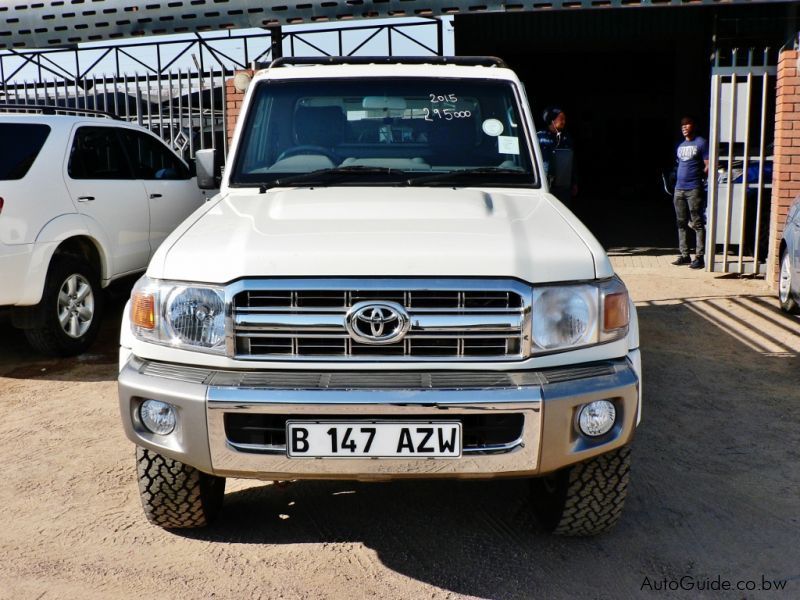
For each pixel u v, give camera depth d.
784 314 8.09
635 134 22.28
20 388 5.91
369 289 3.05
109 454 4.69
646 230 14.46
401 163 4.35
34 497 4.14
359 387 2.99
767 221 10.51
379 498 4.09
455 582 3.34
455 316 3.07
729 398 5.68
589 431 3.10
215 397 2.99
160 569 3.44
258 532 3.75
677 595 3.25
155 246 7.65
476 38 19.08
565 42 19.16
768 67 9.51
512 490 4.18
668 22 18.28
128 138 7.52
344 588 3.29
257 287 3.06
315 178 4.23
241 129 4.47
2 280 5.93
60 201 6.42
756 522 3.87
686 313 8.15
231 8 10.35
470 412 2.96
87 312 6.77
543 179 4.32
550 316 3.11
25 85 11.66
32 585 3.32
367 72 4.61
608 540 3.68
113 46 11.80
